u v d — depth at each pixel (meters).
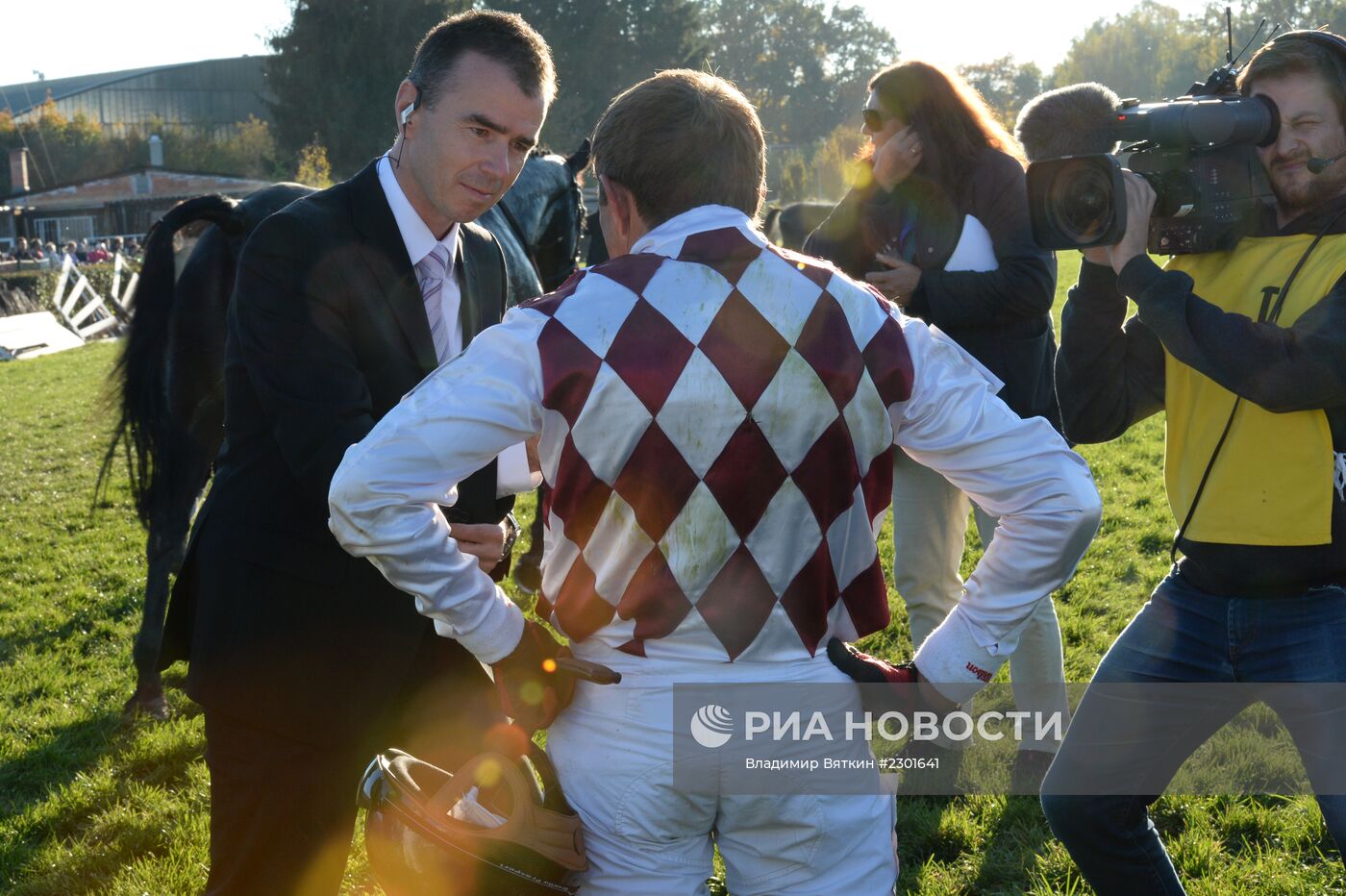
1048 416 3.25
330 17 45.91
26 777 3.60
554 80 2.19
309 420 2.04
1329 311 1.79
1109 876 2.05
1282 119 1.90
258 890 2.15
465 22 2.11
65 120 72.50
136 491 3.81
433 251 2.24
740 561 1.49
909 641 4.22
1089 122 2.84
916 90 3.10
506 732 1.60
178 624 2.24
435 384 1.49
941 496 3.17
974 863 2.87
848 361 1.50
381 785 1.56
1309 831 2.88
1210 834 2.90
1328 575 1.88
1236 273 1.97
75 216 49.31
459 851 1.46
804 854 1.56
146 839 3.18
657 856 1.54
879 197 3.30
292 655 2.11
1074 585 4.71
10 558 6.05
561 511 1.53
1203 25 84.00
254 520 2.13
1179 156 1.94
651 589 1.50
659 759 1.50
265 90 86.25
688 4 56.25
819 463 1.50
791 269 1.52
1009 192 3.10
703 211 1.55
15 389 12.62
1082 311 2.14
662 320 1.47
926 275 3.09
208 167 64.62
